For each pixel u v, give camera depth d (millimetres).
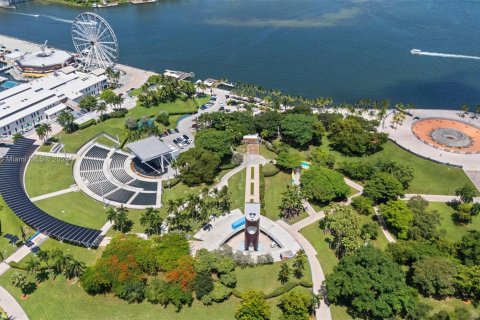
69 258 170375
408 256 181875
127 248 174500
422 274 169375
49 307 162500
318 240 199875
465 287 168375
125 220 197250
